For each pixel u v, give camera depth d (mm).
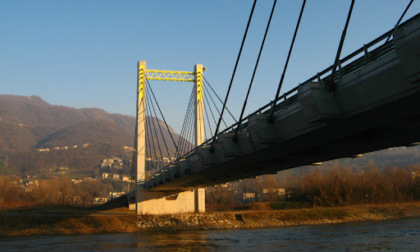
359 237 54062
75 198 163000
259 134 26219
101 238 57000
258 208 113000
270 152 30609
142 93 82125
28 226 65500
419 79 15656
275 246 45906
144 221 73312
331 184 120562
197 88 81438
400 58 16141
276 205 114938
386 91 17828
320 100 20297
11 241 53250
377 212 92250
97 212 99375
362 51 19266
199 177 50781
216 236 58125
